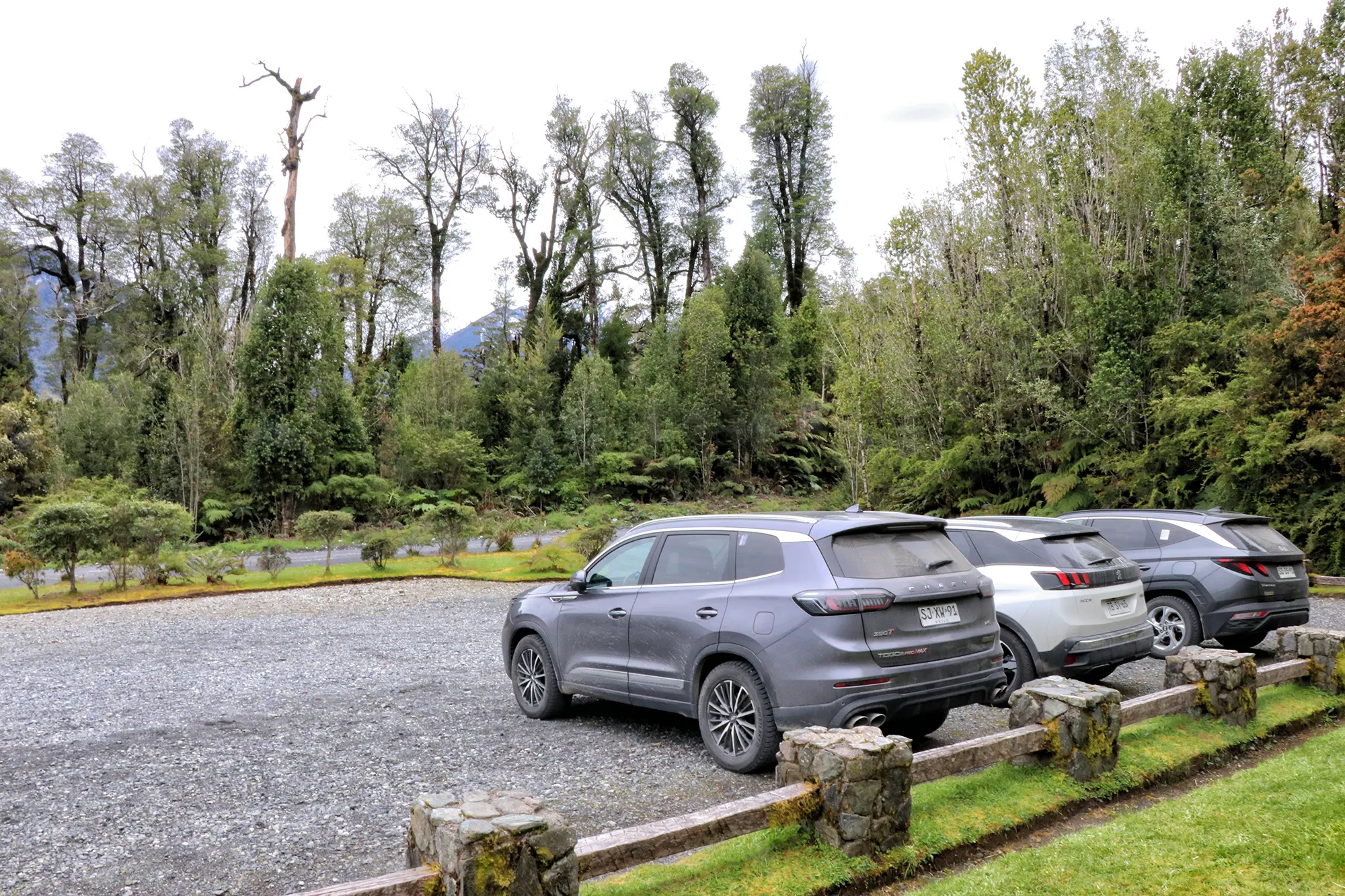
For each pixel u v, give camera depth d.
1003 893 3.43
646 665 6.16
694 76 63.22
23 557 17.05
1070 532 7.33
